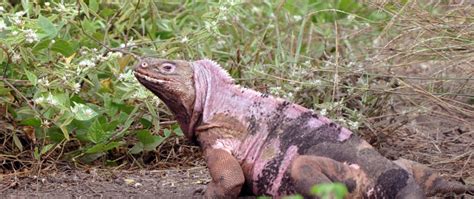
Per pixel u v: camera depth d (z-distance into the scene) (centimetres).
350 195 834
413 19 1188
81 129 1085
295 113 881
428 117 1278
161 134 1167
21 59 1054
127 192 985
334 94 1185
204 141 901
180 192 982
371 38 1429
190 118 909
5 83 1052
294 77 1227
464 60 1152
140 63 909
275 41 1420
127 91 1070
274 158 867
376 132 1179
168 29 1350
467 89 1245
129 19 1260
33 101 1044
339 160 844
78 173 1059
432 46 1202
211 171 877
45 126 1030
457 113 1212
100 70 1109
